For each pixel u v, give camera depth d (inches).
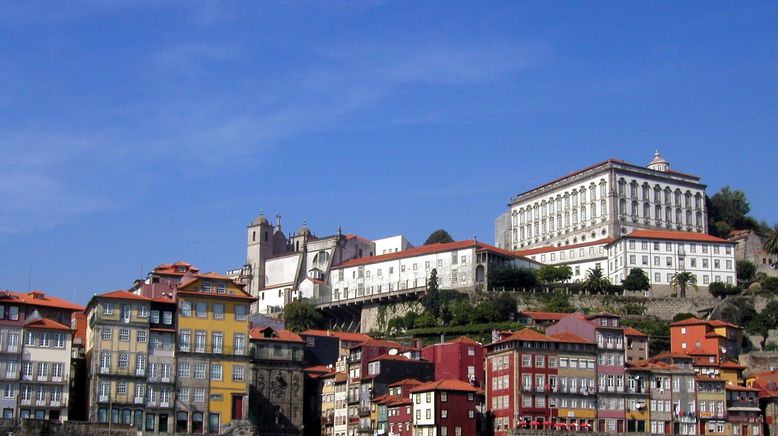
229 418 6879.9
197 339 6904.5
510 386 7504.9
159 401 6717.5
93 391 6560.0
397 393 7711.6
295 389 7618.1
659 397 7839.6
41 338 6584.6
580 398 7603.4
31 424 6063.0
